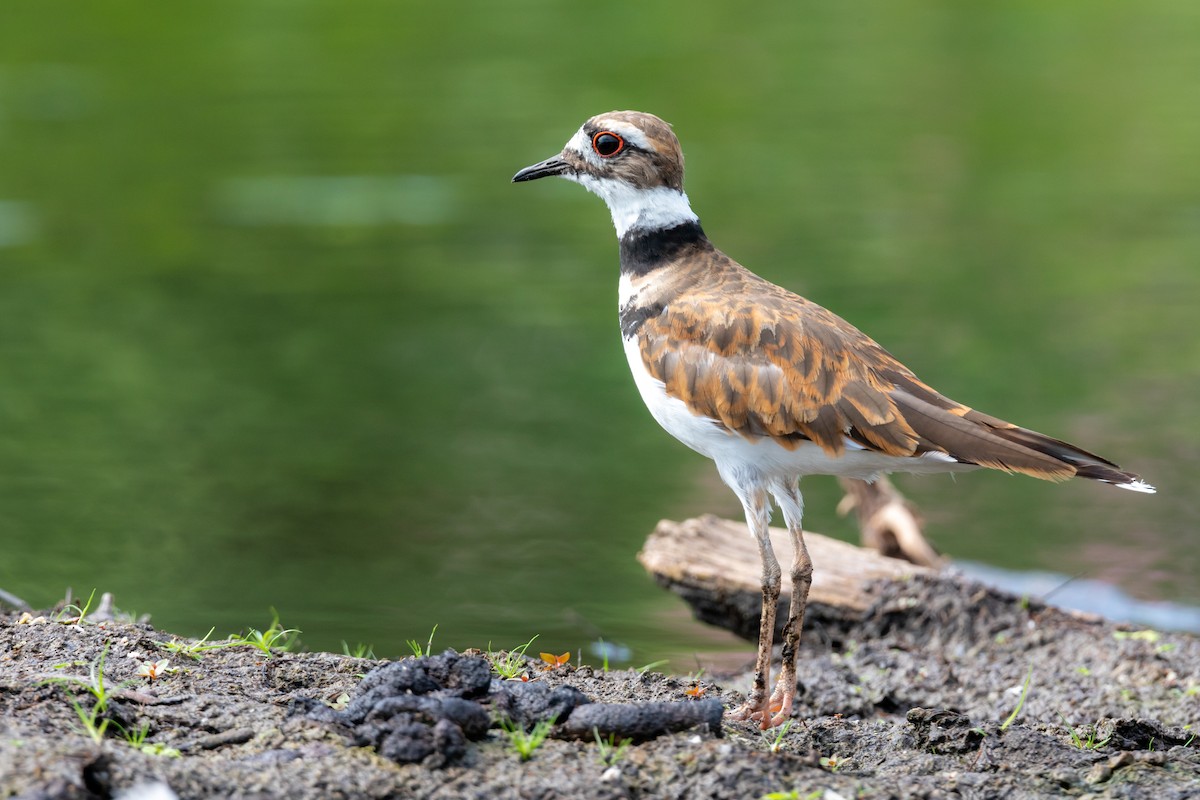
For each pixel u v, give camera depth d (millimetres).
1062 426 16156
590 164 9445
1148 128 27250
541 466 16078
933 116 28062
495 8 34906
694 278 9070
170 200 24156
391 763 6590
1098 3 36125
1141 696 9852
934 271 21047
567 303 20469
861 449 8219
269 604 12352
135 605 12195
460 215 23891
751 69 30562
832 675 10477
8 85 28906
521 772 6633
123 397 17469
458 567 13266
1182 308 19672
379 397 17812
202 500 14805
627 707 7066
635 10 35031
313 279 21391
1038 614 11164
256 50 30844
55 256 22156
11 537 13641
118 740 6602
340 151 26031
